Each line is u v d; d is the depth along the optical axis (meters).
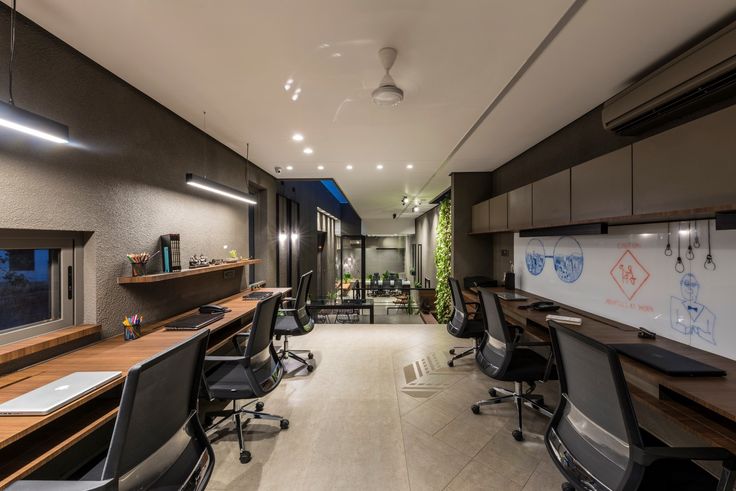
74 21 1.57
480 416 2.50
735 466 1.07
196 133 3.06
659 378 1.45
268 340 2.34
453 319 3.60
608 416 1.24
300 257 6.89
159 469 1.14
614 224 2.46
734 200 1.34
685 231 1.91
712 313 1.75
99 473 1.27
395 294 10.59
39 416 1.10
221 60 1.92
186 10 1.49
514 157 4.11
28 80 1.56
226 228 3.71
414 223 13.69
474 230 4.80
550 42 1.75
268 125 2.98
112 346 1.87
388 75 1.94
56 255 1.82
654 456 1.09
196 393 1.41
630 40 1.73
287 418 2.48
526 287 3.87
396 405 2.68
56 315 1.81
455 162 4.38
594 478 1.24
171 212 2.70
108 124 2.04
